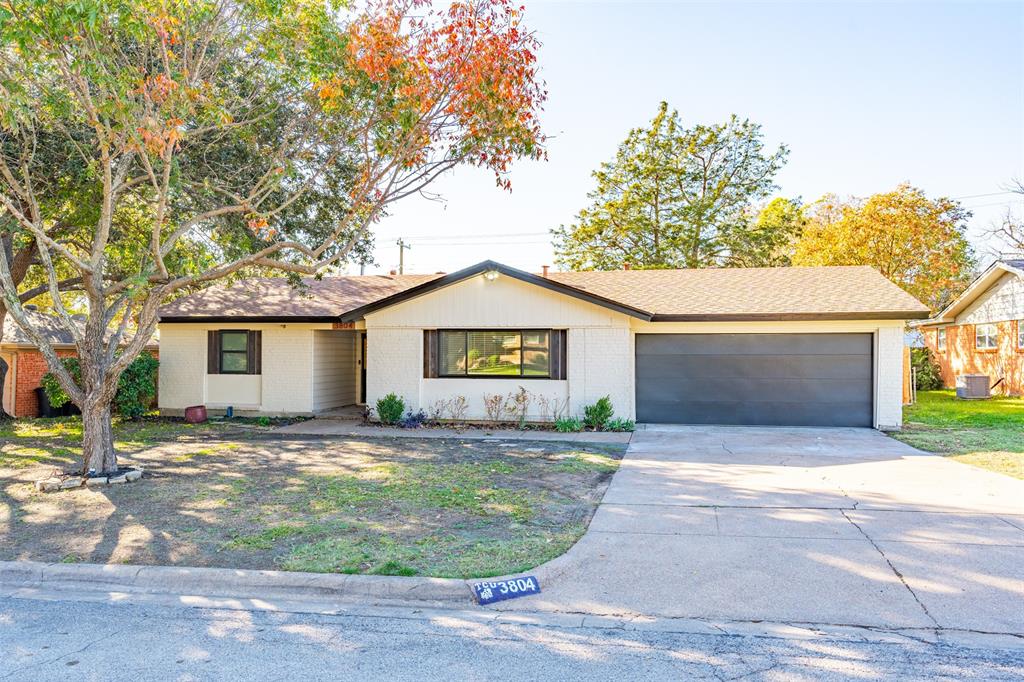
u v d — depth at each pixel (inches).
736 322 573.3
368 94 390.6
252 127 467.8
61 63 314.2
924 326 1077.1
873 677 147.6
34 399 722.8
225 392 681.0
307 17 374.0
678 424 587.5
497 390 588.7
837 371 566.6
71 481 341.4
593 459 419.2
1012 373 849.5
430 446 478.6
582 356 572.7
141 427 594.2
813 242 1197.7
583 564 224.2
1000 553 227.1
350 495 320.5
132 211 578.9
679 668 153.1
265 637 173.5
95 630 178.7
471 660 158.7
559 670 152.8
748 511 288.0
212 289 744.3
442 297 593.9
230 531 260.1
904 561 221.1
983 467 382.6
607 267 1269.7
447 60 370.0
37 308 1110.4
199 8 355.9
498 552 232.1
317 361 673.6
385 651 164.2
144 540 248.8
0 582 219.6
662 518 278.1
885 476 359.9
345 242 554.9
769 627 176.2
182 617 188.5
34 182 447.8
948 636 168.6
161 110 340.5
